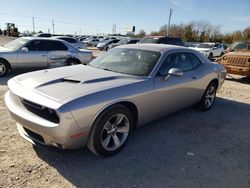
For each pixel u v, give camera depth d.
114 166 3.35
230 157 3.82
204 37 61.22
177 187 3.03
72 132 2.96
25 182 2.92
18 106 3.36
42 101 2.97
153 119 4.30
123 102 3.54
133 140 4.12
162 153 3.78
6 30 50.94
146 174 3.23
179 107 4.87
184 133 4.56
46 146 3.23
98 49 28.81
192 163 3.57
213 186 3.09
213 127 4.95
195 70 5.16
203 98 5.64
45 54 9.23
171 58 4.56
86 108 3.02
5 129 4.19
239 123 5.28
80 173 3.15
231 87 9.11
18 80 3.70
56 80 3.49
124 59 4.48
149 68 4.14
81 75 3.74
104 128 3.34
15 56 8.67
